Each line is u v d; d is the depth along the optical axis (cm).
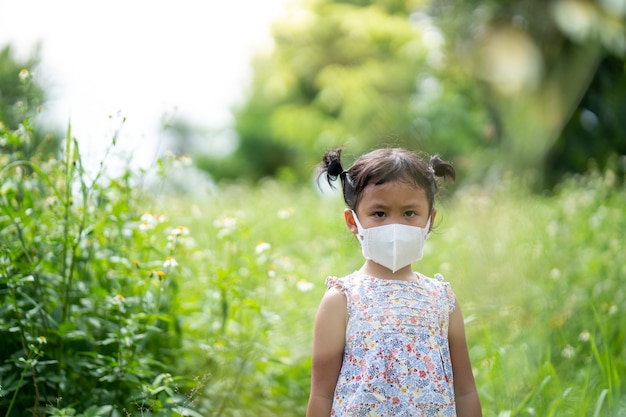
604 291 489
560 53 877
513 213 619
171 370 393
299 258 648
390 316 259
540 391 364
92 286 381
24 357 350
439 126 1502
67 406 351
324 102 1877
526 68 852
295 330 477
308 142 1975
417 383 254
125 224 407
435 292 269
